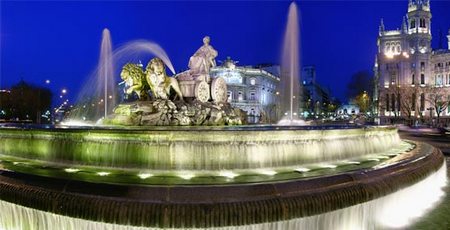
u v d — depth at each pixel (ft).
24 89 216.74
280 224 16.67
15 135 29.40
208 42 49.62
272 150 23.99
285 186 17.16
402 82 319.68
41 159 26.99
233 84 286.66
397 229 20.63
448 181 32.86
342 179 18.83
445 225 21.18
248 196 16.12
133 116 39.83
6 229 19.80
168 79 44.27
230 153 22.89
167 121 40.29
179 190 16.11
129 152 23.12
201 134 22.76
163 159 22.54
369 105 331.16
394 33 328.90
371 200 19.03
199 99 46.26
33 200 17.37
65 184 17.51
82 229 16.93
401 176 21.88
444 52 326.44
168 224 15.03
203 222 15.06
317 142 26.40
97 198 16.15
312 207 16.61
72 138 25.30
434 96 285.64
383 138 34.40
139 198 15.88
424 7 325.01
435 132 127.75
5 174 20.02
